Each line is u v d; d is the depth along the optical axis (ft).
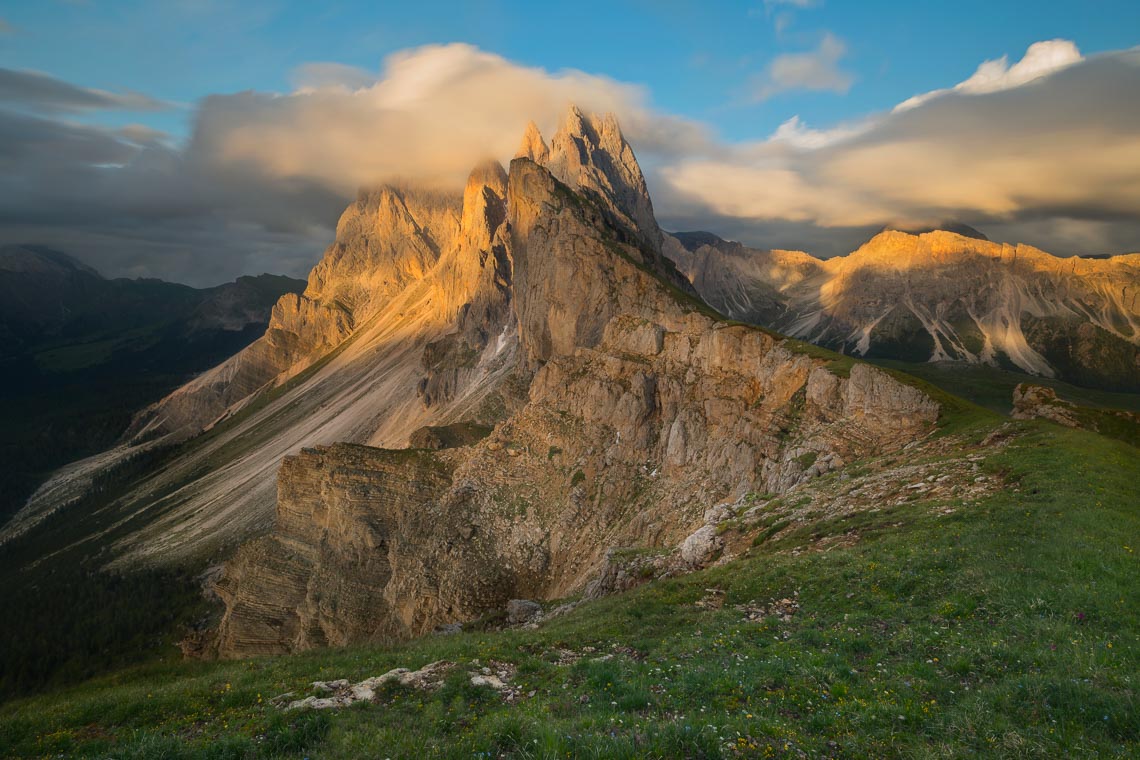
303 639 389.39
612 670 64.23
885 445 199.21
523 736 47.32
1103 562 76.18
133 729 65.51
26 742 62.85
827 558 101.71
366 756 47.75
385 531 389.39
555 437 348.18
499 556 308.19
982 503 109.60
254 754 50.57
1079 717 44.78
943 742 43.57
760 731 45.93
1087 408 179.42
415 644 112.16
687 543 154.92
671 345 352.28
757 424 262.67
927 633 67.51
